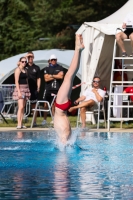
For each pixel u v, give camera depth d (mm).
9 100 26453
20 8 55000
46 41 60125
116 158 11922
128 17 21984
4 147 14367
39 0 68375
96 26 24734
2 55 53938
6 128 22906
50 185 8477
